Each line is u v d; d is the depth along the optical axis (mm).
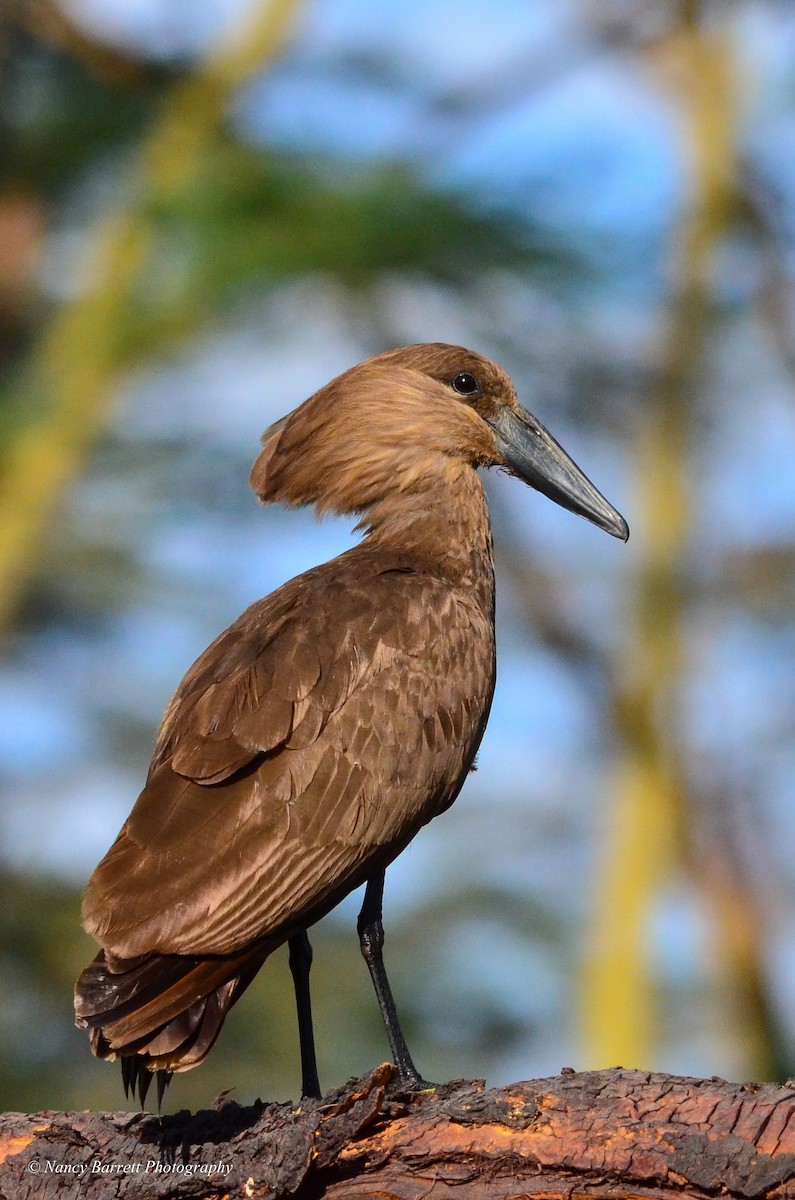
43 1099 14938
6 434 14914
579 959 16609
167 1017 6746
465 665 8188
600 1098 6328
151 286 14688
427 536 9141
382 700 7777
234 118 15094
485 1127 6383
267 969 15578
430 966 16312
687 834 17688
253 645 7797
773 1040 17750
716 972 17750
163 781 7254
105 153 15086
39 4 14820
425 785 7867
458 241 14758
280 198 14398
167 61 15258
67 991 15391
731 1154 6051
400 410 9328
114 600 15820
